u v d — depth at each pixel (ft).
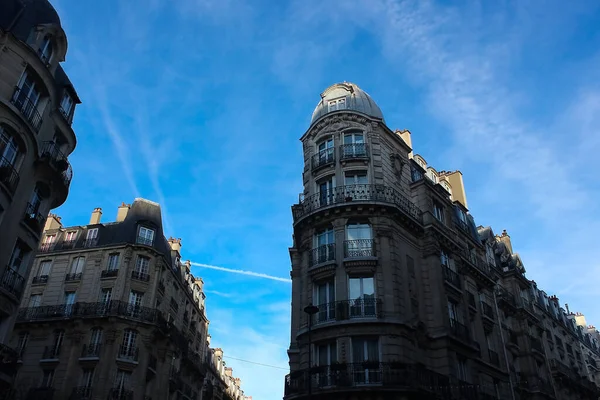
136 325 125.70
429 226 98.63
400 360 77.92
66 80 82.74
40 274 136.87
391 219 91.71
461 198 132.98
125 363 119.85
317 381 77.41
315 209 92.89
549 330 157.89
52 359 118.52
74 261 137.18
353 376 75.36
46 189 76.02
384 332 79.30
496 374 103.60
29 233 71.67
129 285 130.41
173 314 149.07
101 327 122.72
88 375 116.67
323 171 99.25
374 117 103.35
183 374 154.40
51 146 75.51
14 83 67.92
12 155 68.03
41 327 124.36
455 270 102.94
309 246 92.63
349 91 110.73
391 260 87.04
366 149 98.68
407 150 111.14
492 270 138.41
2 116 65.41
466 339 93.09
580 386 153.58
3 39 67.97
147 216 146.92
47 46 76.74
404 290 87.10
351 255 86.69
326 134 102.78
